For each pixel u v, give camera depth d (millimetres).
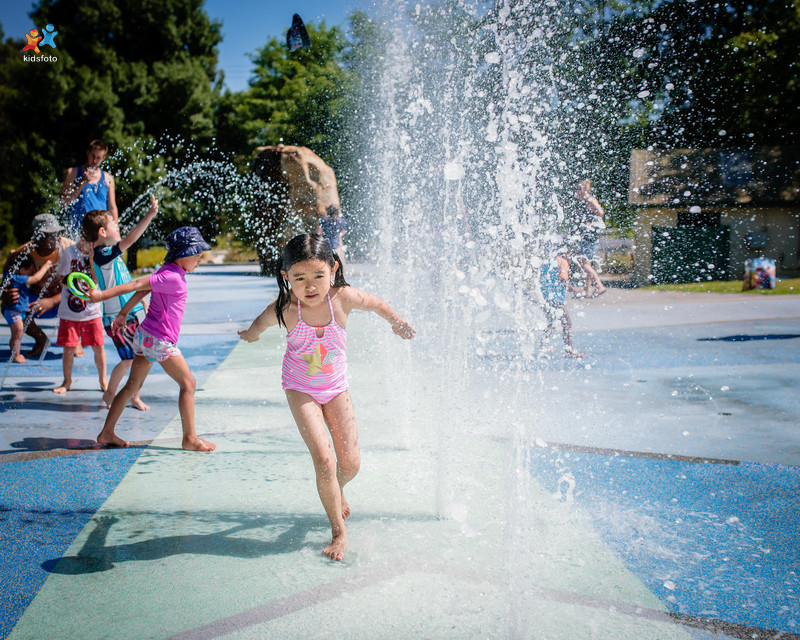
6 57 26734
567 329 6008
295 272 2344
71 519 2619
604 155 11758
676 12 12094
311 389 2490
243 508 2723
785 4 15367
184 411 3455
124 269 4398
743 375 5180
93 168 5852
